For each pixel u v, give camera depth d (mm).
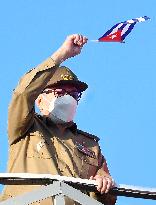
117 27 8094
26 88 7992
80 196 6789
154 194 7336
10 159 8125
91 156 8500
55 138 8367
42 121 8508
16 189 7773
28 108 8031
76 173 8125
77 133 8711
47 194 6746
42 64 8055
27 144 8156
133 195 7406
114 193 7430
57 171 7910
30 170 7863
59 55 8008
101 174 8438
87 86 8898
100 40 8047
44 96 8773
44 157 8023
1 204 6672
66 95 8711
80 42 7988
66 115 8602
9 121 8125
